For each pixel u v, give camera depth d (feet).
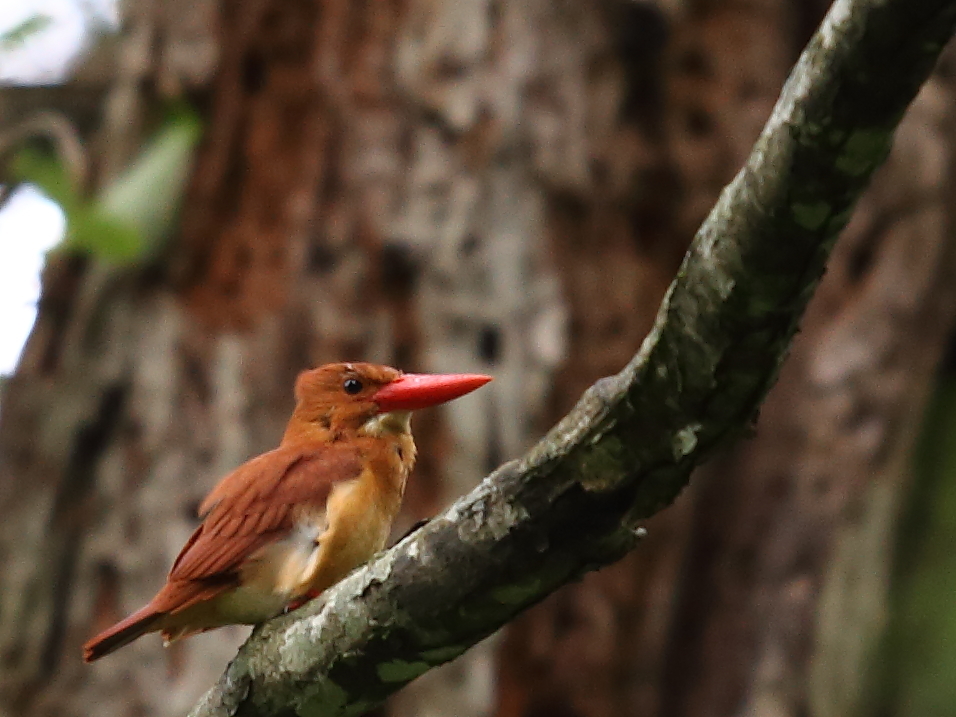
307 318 34.55
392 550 17.19
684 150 40.22
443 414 34.01
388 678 17.70
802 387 44.09
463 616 16.66
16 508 33.60
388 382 27.07
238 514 23.94
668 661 42.09
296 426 27.35
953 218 44.50
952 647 46.06
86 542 33.19
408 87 36.01
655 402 14.61
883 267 44.16
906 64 11.91
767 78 42.27
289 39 36.42
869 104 12.19
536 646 38.29
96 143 37.01
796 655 41.60
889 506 43.14
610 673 39.34
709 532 43.68
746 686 41.57
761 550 43.06
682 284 13.97
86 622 32.58
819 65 12.33
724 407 14.35
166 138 33.76
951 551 47.60
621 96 39.52
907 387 43.47
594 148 38.55
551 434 15.66
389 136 35.68
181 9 36.63
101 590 32.83
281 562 23.77
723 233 13.51
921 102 44.80
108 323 34.63
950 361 51.19
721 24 41.96
